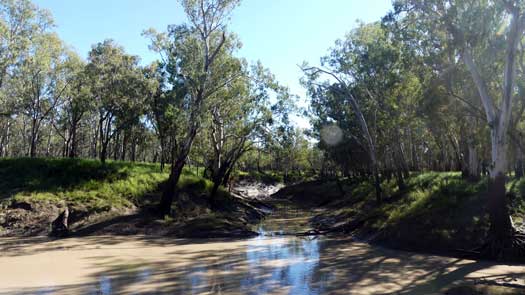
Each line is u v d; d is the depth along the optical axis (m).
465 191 20.27
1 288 11.41
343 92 33.31
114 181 28.91
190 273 13.24
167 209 26.86
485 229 16.31
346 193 47.44
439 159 52.28
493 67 17.67
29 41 32.50
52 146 77.12
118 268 14.14
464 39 16.00
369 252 17.14
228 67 28.19
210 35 28.94
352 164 49.88
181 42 27.25
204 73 26.23
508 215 15.45
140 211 26.42
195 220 25.05
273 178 83.75
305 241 20.64
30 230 22.34
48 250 17.98
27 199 24.31
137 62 34.50
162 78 31.36
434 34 17.86
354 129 38.38
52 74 41.53
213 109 32.38
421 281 12.06
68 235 22.12
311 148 86.75
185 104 27.23
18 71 34.84
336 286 11.49
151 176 31.66
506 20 16.94
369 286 11.50
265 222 30.80
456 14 16.06
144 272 13.45
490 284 11.66
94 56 33.94
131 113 33.69
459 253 15.87
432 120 21.14
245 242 20.48
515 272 13.10
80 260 15.66
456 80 18.42
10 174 27.66
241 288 11.27
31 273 13.38
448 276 12.68
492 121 15.79
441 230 17.31
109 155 60.56
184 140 29.50
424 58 18.45
